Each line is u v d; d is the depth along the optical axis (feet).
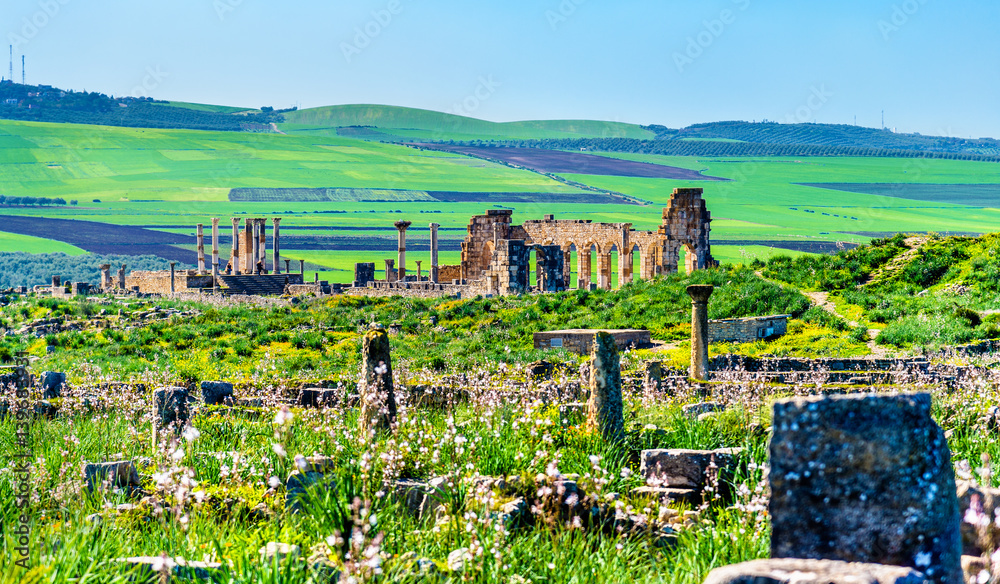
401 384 127.13
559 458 74.33
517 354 237.45
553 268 447.01
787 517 40.11
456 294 447.83
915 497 38.40
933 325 228.22
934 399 107.04
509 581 51.49
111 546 55.77
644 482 72.90
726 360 183.21
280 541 57.88
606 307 299.99
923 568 37.83
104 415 123.13
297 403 136.56
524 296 350.43
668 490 70.69
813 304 270.67
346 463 68.90
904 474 38.58
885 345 222.89
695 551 56.44
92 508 66.59
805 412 40.22
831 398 40.14
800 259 314.76
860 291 281.33
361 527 55.42
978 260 278.87
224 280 589.73
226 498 68.59
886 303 260.62
